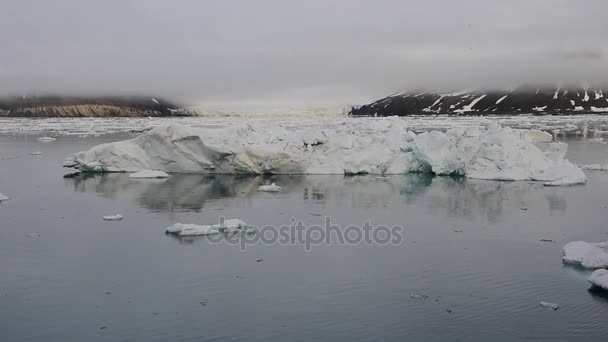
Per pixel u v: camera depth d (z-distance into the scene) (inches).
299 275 690.2
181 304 601.9
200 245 816.3
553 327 545.0
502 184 1314.0
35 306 597.6
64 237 855.7
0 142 2709.2
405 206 1078.4
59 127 4448.8
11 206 1079.0
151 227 916.6
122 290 640.4
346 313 579.2
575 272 697.0
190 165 1475.1
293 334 532.7
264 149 1446.9
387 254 774.5
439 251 786.8
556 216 989.2
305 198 1157.1
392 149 1501.0
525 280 669.3
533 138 2110.0
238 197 1164.5
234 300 613.0
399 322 557.6
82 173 1493.6
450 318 566.9
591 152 2055.9
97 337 526.9
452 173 1450.5
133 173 1453.0
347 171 1469.0
